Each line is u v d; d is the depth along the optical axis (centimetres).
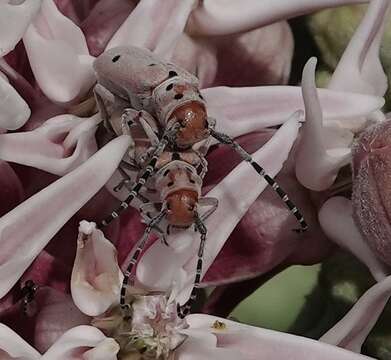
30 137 14
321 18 16
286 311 15
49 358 13
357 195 14
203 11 15
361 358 14
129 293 14
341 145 15
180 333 13
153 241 14
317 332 15
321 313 15
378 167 14
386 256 14
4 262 13
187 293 14
